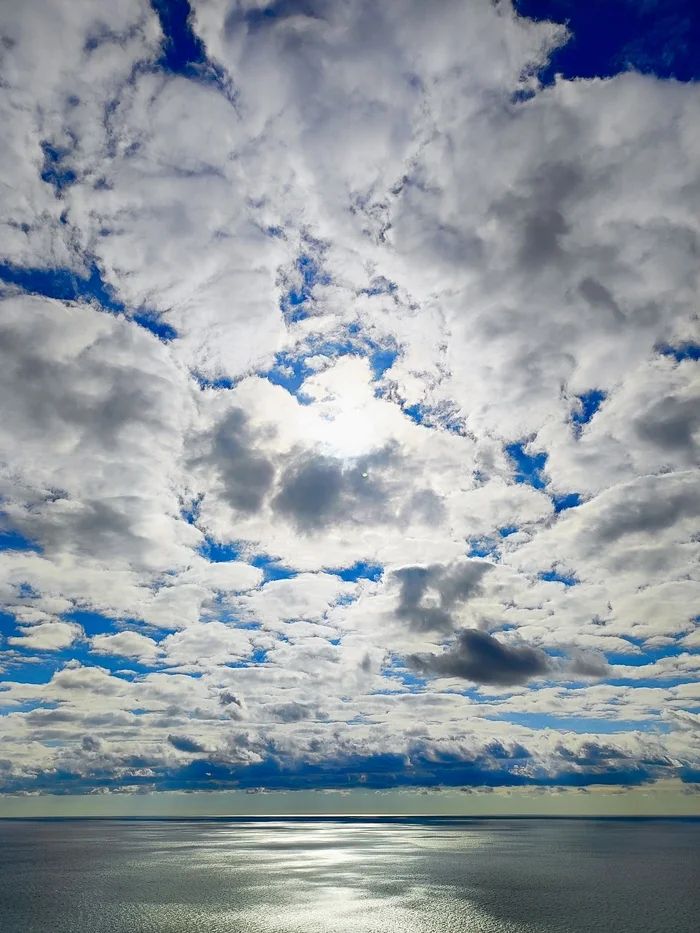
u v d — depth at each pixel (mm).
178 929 52250
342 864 106500
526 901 65750
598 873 91750
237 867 101812
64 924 54438
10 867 102938
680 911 59594
